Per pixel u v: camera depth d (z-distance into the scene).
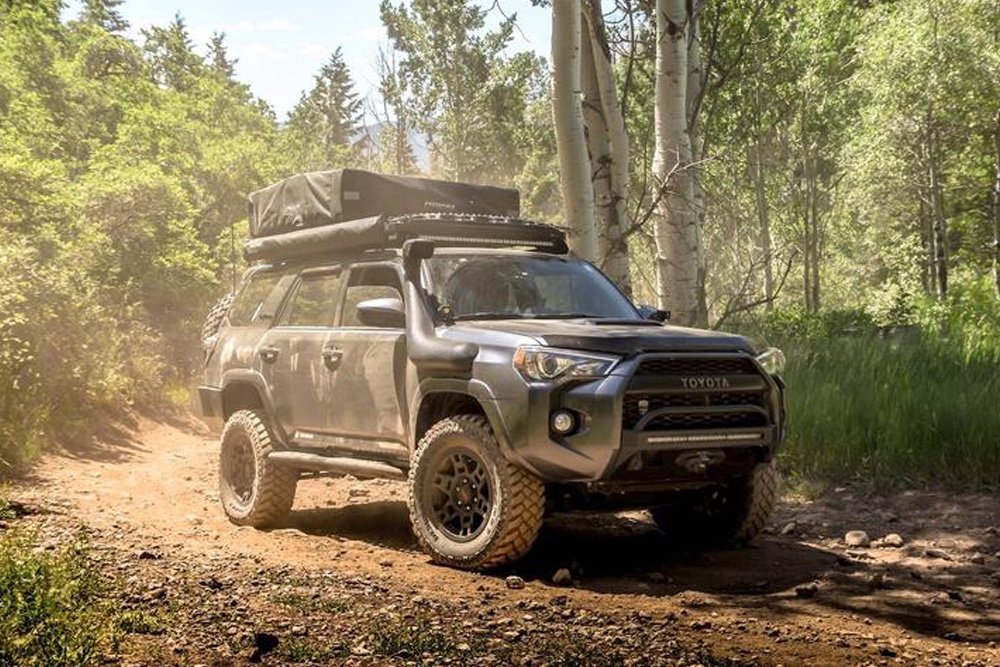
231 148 26.42
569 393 5.75
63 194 17.27
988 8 43.09
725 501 6.92
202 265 20.58
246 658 3.99
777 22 29.22
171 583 5.13
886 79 44.34
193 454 12.27
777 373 6.61
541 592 5.59
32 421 10.81
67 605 3.80
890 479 8.84
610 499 6.30
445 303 6.61
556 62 10.95
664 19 12.52
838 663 4.35
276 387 7.70
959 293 31.42
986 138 46.88
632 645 4.48
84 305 14.52
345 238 7.32
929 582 6.12
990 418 9.03
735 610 5.28
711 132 29.95
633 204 26.44
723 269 36.56
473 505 6.18
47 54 30.86
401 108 47.72
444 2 48.66
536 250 7.60
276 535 7.19
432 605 5.03
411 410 6.50
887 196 51.03
